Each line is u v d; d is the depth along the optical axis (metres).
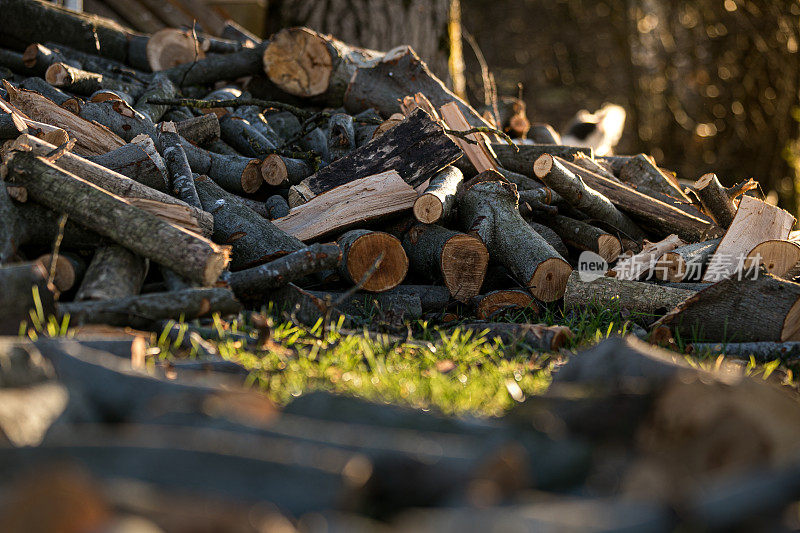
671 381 3.29
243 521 2.33
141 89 9.10
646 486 2.82
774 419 3.04
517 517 2.43
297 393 3.84
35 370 3.43
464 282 6.52
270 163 7.66
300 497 2.55
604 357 3.75
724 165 21.56
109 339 3.93
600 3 25.64
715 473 3.03
